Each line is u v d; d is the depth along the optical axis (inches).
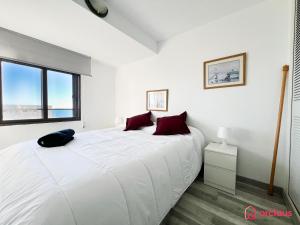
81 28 71.8
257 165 68.6
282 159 61.7
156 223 36.9
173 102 99.9
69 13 60.0
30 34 78.6
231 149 67.9
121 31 74.8
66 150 47.9
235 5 68.4
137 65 123.2
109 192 27.8
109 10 67.8
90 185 27.1
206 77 83.4
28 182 27.7
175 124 81.7
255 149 69.0
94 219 24.0
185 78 93.2
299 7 51.8
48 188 25.1
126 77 133.5
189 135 75.7
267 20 64.8
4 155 45.6
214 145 74.9
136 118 103.3
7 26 70.7
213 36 80.7
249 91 70.0
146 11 72.4
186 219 47.3
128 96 132.4
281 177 62.1
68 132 62.3
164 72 104.1
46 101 98.0
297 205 48.2
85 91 119.7
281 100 59.6
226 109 77.3
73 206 22.9
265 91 66.1
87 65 113.7
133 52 103.6
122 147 52.9
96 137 70.2
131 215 29.9
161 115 106.8
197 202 56.0
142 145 56.2
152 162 41.8
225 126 77.8
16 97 86.5
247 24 69.9
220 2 66.3
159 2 66.2
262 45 66.3
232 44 74.5
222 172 64.0
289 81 59.1
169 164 47.1
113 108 143.9
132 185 32.5
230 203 55.6
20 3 53.7
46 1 53.0
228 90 76.2
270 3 63.8
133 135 78.2
